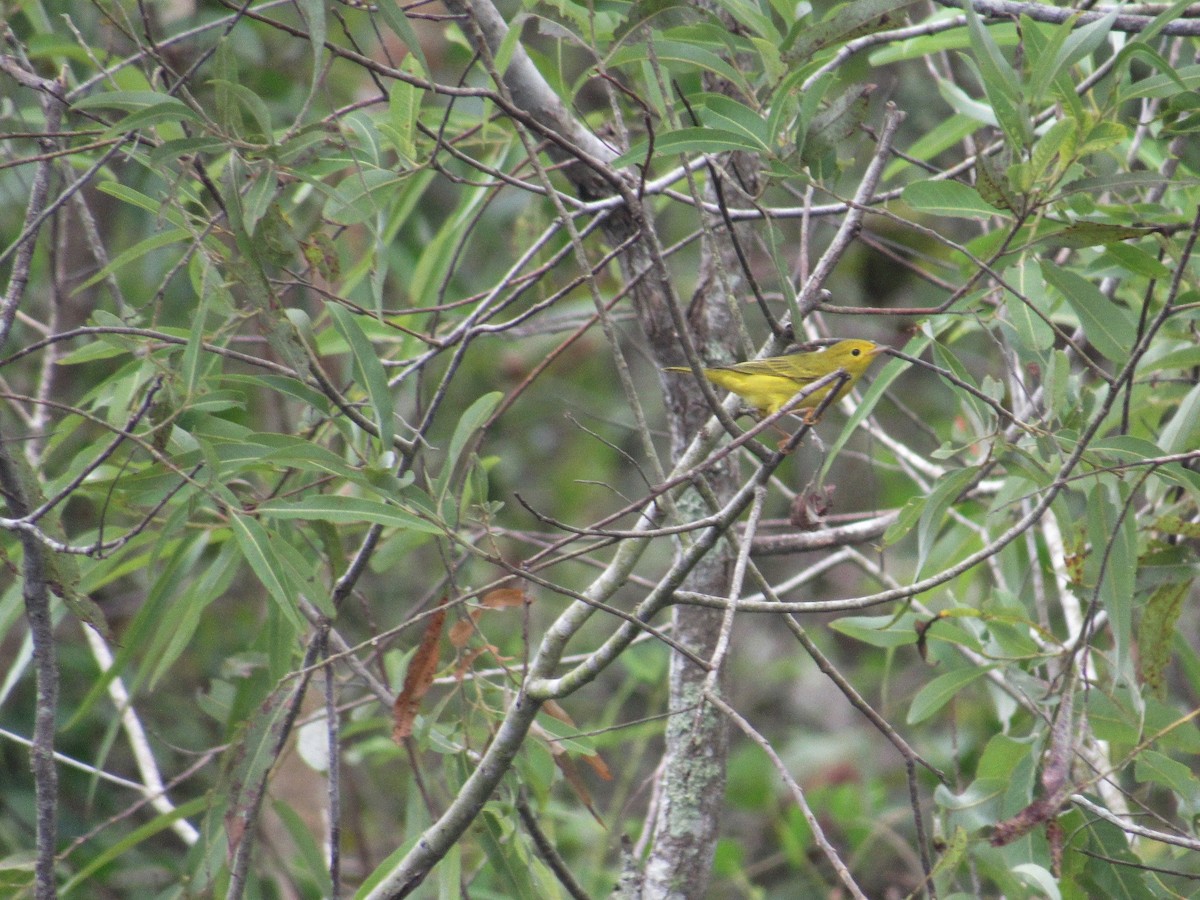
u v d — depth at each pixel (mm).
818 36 6750
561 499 15523
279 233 6531
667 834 8234
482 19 8273
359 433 7676
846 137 6535
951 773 12133
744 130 6680
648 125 5793
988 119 8992
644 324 9016
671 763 8328
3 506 7316
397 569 14039
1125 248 7008
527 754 8273
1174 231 7242
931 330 7992
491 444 15414
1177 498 8922
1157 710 7406
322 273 7180
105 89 9078
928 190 6973
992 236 7371
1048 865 7176
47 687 6449
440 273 10188
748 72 8617
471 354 15391
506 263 14531
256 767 7129
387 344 11375
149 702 12945
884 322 14727
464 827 6750
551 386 15977
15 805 11797
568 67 12594
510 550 14648
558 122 8562
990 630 7688
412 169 7188
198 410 6805
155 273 12930
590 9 7055
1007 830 6234
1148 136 9836
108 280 7957
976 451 8812
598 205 8078
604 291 12867
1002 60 6160
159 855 12219
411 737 8062
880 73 14523
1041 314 6695
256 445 6848
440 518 6547
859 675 14773
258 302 6363
